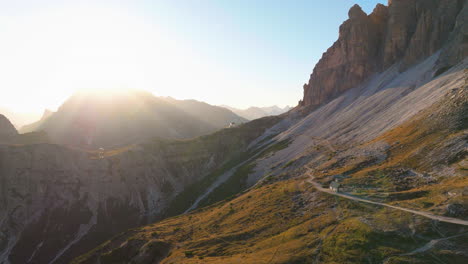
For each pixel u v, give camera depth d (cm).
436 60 14938
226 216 8138
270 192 8719
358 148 10344
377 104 15538
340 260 3634
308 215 5725
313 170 10100
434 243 3459
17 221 14638
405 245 3559
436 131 7556
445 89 10269
